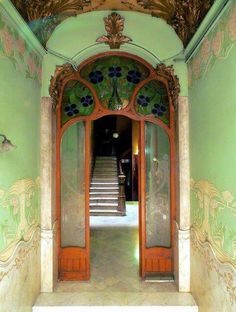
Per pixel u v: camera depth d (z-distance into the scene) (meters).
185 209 3.07
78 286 3.24
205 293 2.54
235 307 1.91
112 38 3.15
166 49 3.17
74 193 3.50
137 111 3.47
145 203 3.50
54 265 3.18
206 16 2.32
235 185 1.94
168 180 3.49
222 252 2.16
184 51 3.06
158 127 3.53
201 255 2.66
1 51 2.10
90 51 3.28
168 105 3.45
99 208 7.84
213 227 2.35
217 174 2.26
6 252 2.13
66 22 3.10
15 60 2.37
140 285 3.26
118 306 2.78
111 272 3.65
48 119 3.11
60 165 3.46
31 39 2.67
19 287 2.38
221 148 2.18
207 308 2.48
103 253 4.41
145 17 3.09
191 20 2.76
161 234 3.48
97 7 2.97
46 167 3.09
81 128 3.52
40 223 3.06
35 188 2.90
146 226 3.50
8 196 2.19
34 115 2.88
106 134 13.30
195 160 2.86
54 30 3.10
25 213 2.58
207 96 2.49
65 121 3.46
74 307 2.77
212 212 2.38
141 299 2.91
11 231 2.24
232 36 1.98
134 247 4.73
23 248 2.50
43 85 3.13
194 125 2.88
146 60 3.40
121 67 3.52
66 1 2.83
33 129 2.85
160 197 3.50
